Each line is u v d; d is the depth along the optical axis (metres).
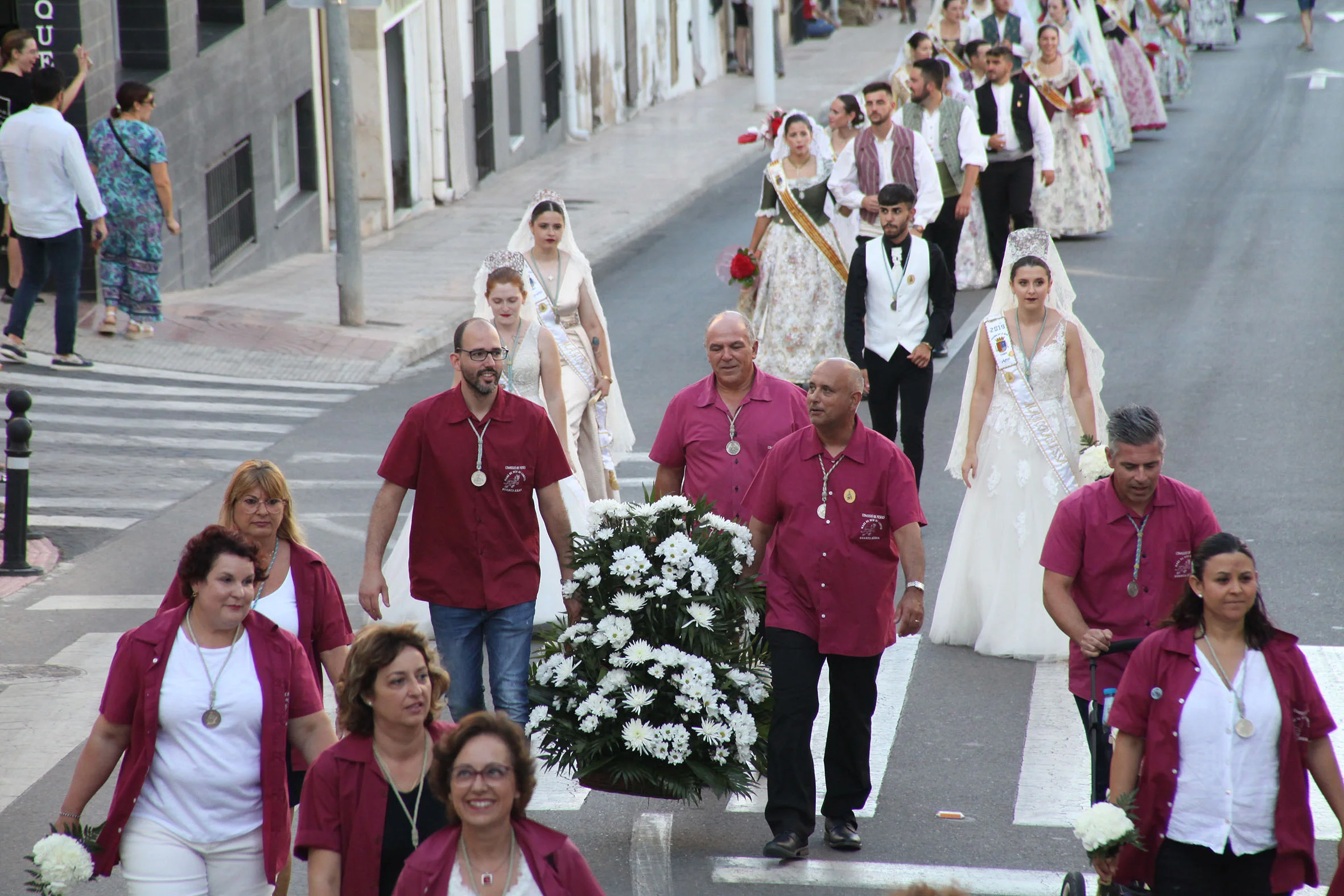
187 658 20.61
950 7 73.00
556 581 34.91
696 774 25.67
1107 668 24.33
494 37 103.06
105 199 59.09
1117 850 19.98
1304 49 153.62
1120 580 24.64
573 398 38.78
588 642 26.23
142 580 39.03
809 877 24.94
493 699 27.77
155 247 60.22
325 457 49.09
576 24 116.06
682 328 66.12
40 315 61.69
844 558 25.70
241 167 76.00
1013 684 32.81
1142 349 59.47
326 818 18.91
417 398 56.50
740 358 29.83
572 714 26.09
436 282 74.50
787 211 50.22
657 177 101.62
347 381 58.88
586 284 39.97
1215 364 57.12
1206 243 77.69
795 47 171.38
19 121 54.03
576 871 17.33
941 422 51.28
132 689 20.64
